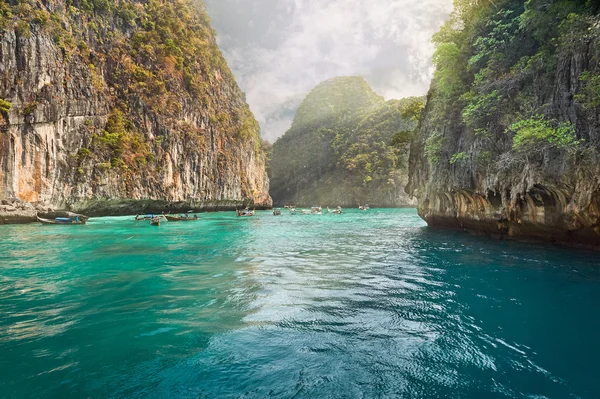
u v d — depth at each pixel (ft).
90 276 36.17
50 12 137.90
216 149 217.97
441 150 71.31
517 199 50.26
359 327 21.98
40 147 122.93
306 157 499.51
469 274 35.91
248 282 33.53
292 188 496.23
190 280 34.37
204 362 17.62
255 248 56.65
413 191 100.89
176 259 46.16
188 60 209.05
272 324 22.49
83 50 147.84
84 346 19.42
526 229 51.96
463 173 62.49
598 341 19.94
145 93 172.04
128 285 32.50
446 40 71.41
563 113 42.09
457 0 70.95
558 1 45.62
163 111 177.88
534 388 15.42
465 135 62.34
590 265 38.06
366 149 408.26
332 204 416.26
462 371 16.85
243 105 291.58
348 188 399.44
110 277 35.76
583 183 39.50
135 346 19.38
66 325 22.49
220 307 25.96
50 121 126.31
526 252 46.68
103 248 56.34
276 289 30.89
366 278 34.86
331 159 459.32
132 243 62.80
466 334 20.95
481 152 56.24
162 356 18.26
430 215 84.94
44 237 71.46
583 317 23.54
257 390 15.19
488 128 54.85
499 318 23.48
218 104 235.81
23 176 118.01
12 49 118.73
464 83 64.75
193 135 192.44
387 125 411.34
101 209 149.79
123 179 151.23
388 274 36.55
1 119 112.68
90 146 141.90
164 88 180.86
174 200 177.58
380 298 27.99
